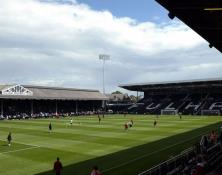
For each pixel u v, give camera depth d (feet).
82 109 421.18
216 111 338.54
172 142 132.05
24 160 99.14
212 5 37.88
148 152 109.29
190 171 62.95
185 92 413.18
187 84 371.97
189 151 80.28
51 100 374.84
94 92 428.56
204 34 50.83
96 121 252.83
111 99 543.80
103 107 435.53
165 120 260.21
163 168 64.59
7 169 88.07
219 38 53.11
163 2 37.81
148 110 392.06
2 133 169.17
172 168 67.36
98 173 63.52
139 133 166.40
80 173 82.28
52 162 96.07
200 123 228.02
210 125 210.59
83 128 193.57
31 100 348.38
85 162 95.25
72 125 215.10
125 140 139.85
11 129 190.60
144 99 435.53
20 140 141.28
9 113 344.08
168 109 377.09
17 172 84.74
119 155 104.99
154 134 161.79
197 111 358.02
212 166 64.59
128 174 80.12
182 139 140.97
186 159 73.26
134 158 99.60
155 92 435.12
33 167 90.17
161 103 409.69
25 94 328.90
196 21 44.80
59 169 74.54
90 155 105.91
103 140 139.95
